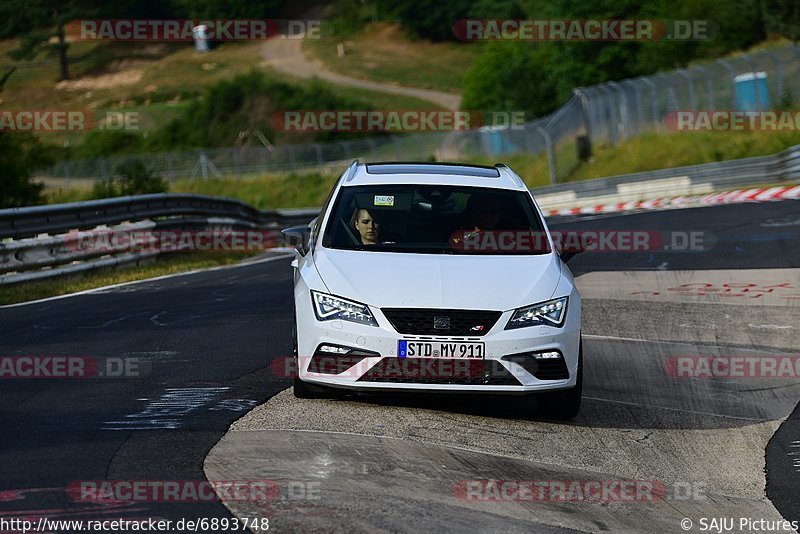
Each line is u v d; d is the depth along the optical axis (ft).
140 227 214.28
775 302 147.02
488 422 80.74
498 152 636.07
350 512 57.62
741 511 65.41
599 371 104.27
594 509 62.95
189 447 69.10
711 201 346.54
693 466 74.28
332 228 87.71
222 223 281.54
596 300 151.43
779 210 270.46
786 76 453.58
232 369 97.04
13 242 165.07
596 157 523.29
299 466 65.72
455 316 77.30
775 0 633.61
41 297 153.38
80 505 56.59
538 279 81.46
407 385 77.00
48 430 73.15
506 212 90.12
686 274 176.04
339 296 78.69
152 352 105.81
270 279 182.29
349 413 79.71
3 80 350.84
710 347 117.60
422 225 87.92
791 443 80.89
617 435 80.43
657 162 480.23
